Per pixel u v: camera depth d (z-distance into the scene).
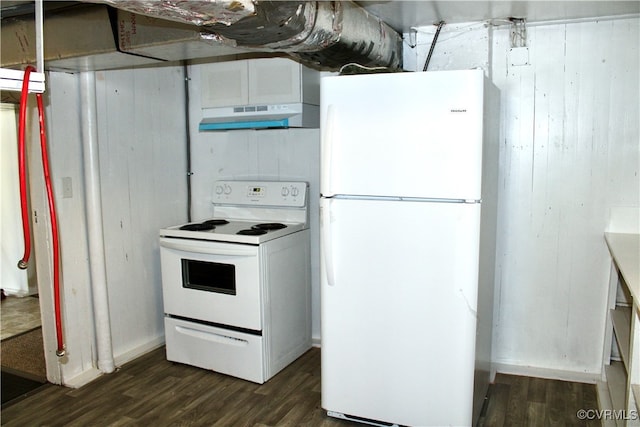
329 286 2.40
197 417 2.56
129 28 2.16
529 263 2.90
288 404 2.69
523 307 2.94
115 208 3.13
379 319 2.33
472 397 2.24
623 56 2.60
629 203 2.68
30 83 1.44
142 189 3.32
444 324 2.23
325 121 2.29
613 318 2.54
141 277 3.35
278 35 1.87
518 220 2.88
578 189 2.76
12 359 3.27
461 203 2.13
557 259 2.84
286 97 3.00
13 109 4.22
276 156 3.41
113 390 2.85
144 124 3.31
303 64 2.96
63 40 2.31
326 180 2.31
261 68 3.06
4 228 4.50
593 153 2.71
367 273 2.32
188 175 3.71
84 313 3.00
